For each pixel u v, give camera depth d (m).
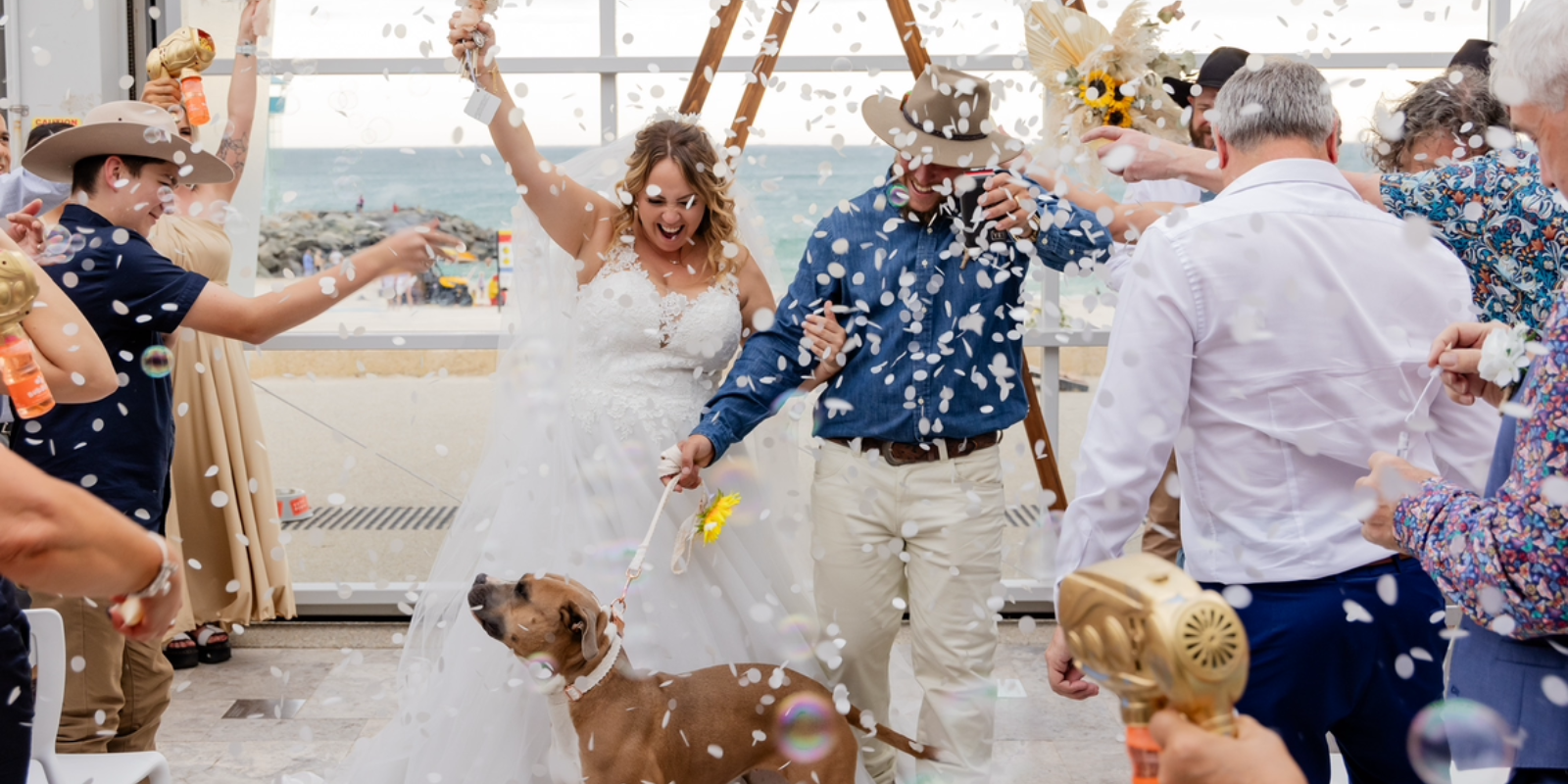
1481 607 1.32
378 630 4.15
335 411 8.64
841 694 2.13
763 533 2.70
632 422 2.57
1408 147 2.34
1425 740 1.65
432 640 2.70
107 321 2.34
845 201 2.65
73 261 2.30
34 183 2.87
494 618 2.15
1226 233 1.65
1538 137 1.30
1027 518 3.29
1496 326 1.51
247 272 3.94
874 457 2.53
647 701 2.20
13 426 2.44
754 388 2.53
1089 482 1.69
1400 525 1.43
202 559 3.68
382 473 7.08
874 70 2.40
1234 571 1.69
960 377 2.54
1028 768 2.89
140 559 1.09
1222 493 1.70
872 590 2.61
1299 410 1.66
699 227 2.68
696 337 2.61
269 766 2.94
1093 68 2.48
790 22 2.72
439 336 3.87
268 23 3.38
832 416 2.63
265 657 3.86
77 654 2.50
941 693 2.59
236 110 3.35
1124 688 0.75
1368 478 1.49
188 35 2.87
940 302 2.54
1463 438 1.75
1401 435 1.67
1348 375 1.65
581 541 2.56
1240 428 1.68
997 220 2.39
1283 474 1.67
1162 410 1.66
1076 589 0.78
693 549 2.56
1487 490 1.50
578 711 2.18
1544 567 1.23
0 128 3.04
